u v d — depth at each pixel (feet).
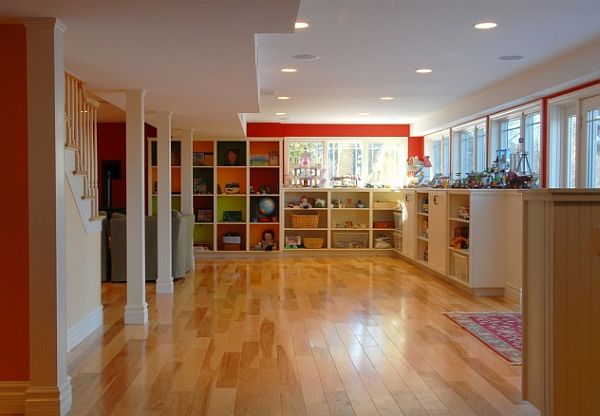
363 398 10.68
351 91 23.40
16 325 10.09
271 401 10.53
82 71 14.05
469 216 20.86
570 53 16.99
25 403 9.89
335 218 34.78
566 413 8.15
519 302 19.19
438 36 14.96
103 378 11.80
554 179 20.21
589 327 8.14
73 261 14.32
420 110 29.01
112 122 33.63
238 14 9.52
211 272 26.76
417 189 27.89
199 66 13.51
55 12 9.41
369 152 35.04
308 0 11.96
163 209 21.26
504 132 24.44
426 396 10.78
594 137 18.15
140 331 15.64
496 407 10.25
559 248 8.12
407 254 29.89
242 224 33.63
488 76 20.39
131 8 9.21
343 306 18.95
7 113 10.01
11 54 9.99
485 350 13.79
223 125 26.50
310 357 13.21
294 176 34.14
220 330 15.75
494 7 12.59
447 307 18.79
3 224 10.05
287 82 21.40
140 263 16.52
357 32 14.48
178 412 10.03
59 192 10.07
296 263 30.19
